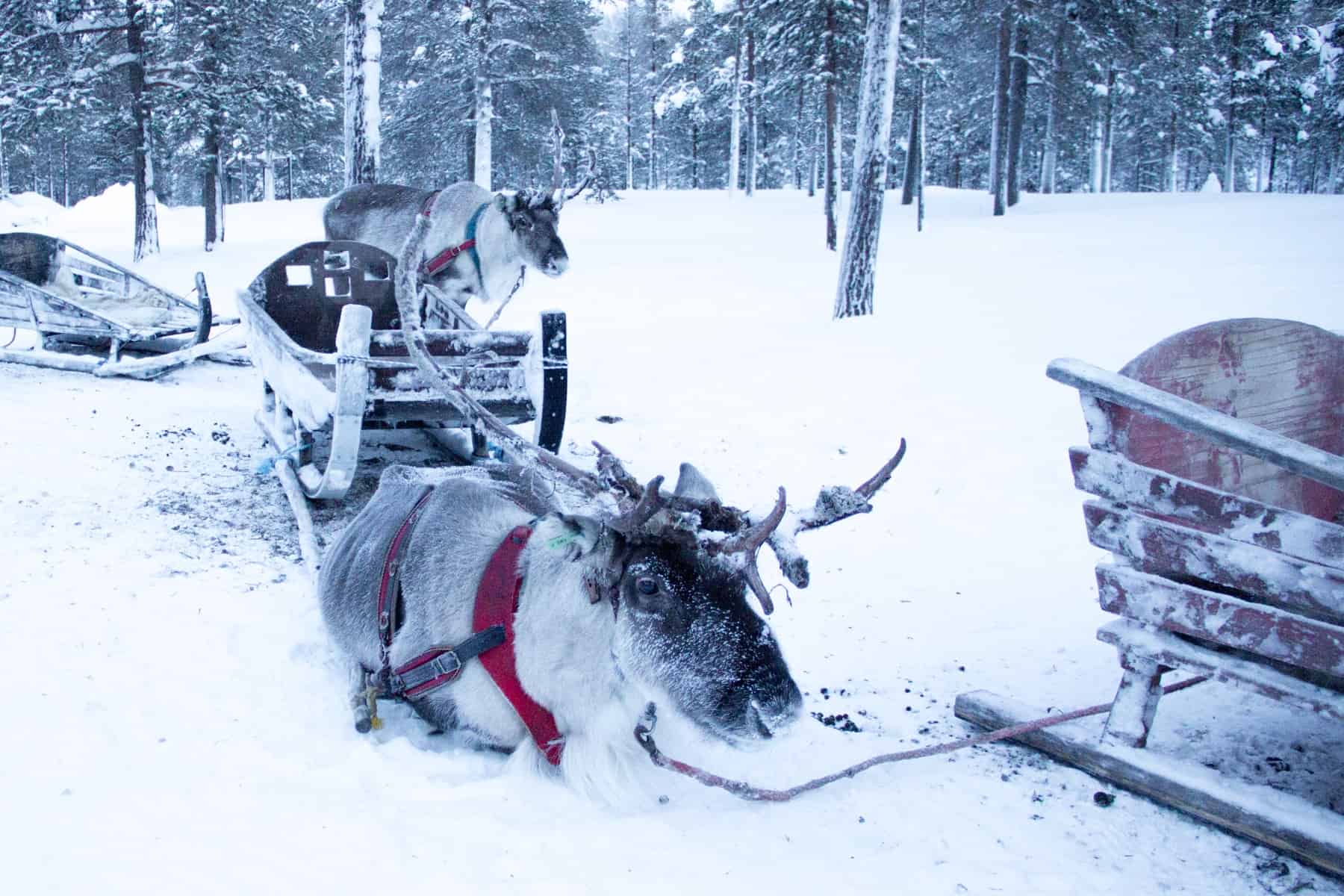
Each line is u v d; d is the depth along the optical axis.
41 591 4.88
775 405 9.80
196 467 7.25
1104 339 11.95
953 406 9.50
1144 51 40.16
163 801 3.28
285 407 6.77
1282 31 54.59
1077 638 5.02
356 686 4.07
